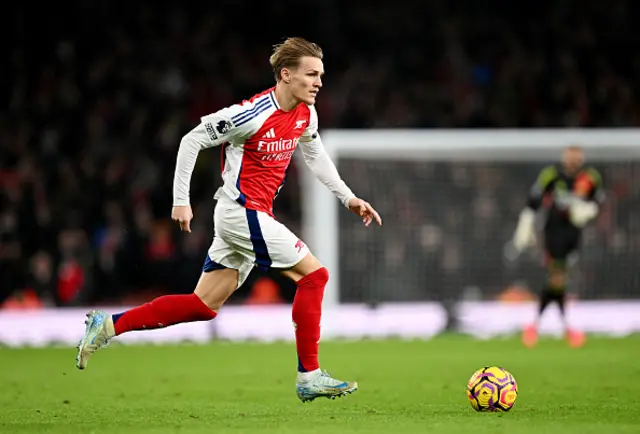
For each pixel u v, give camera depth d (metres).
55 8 80.69
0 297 60.41
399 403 26.06
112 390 30.64
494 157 61.31
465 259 61.78
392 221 61.34
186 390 30.44
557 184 47.75
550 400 26.33
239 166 22.53
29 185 64.44
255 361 41.81
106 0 82.06
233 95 78.38
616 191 62.09
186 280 62.47
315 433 19.55
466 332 59.62
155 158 71.38
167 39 81.88
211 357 44.22
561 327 59.03
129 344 53.66
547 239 48.16
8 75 78.38
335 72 83.25
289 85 22.42
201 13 83.94
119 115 74.75
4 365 40.97
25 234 63.06
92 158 70.19
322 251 57.97
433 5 86.56
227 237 22.72
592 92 80.75
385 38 85.06
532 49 84.81
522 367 37.34
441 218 61.75
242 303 63.62
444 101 79.50
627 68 84.12
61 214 65.25
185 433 19.78
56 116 74.38
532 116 78.69
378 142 59.00
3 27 79.75
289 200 70.81
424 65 83.56
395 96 79.94
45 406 26.16
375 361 40.91
